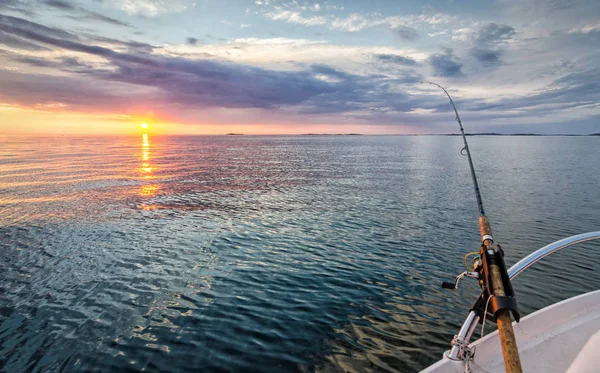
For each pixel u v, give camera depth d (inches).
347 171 1608.0
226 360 236.5
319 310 306.8
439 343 256.7
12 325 281.7
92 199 877.2
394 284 361.7
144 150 3882.9
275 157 2743.6
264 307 313.1
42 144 5462.6
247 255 454.9
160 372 224.2
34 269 407.8
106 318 294.7
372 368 227.8
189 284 364.8
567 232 569.3
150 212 723.4
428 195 928.9
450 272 395.5
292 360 236.5
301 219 656.4
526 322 126.9
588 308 138.9
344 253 461.4
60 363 233.5
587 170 1590.8
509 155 2901.1
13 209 753.6
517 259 448.5
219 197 906.7
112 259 442.0
